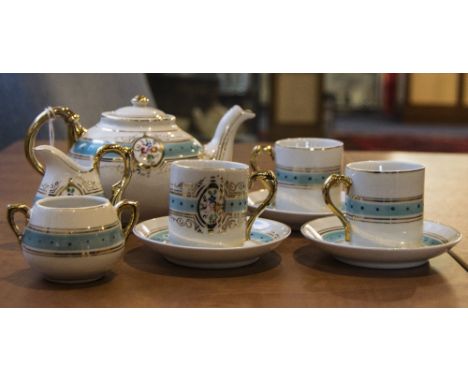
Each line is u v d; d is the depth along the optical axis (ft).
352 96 18.76
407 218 2.97
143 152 3.41
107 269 2.79
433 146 13.92
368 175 2.97
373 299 2.68
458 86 17.43
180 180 2.95
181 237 2.97
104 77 7.10
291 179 3.54
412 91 17.67
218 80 13.61
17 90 6.46
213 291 2.74
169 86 13.05
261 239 3.21
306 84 15.56
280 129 15.71
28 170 5.01
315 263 3.06
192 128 13.16
